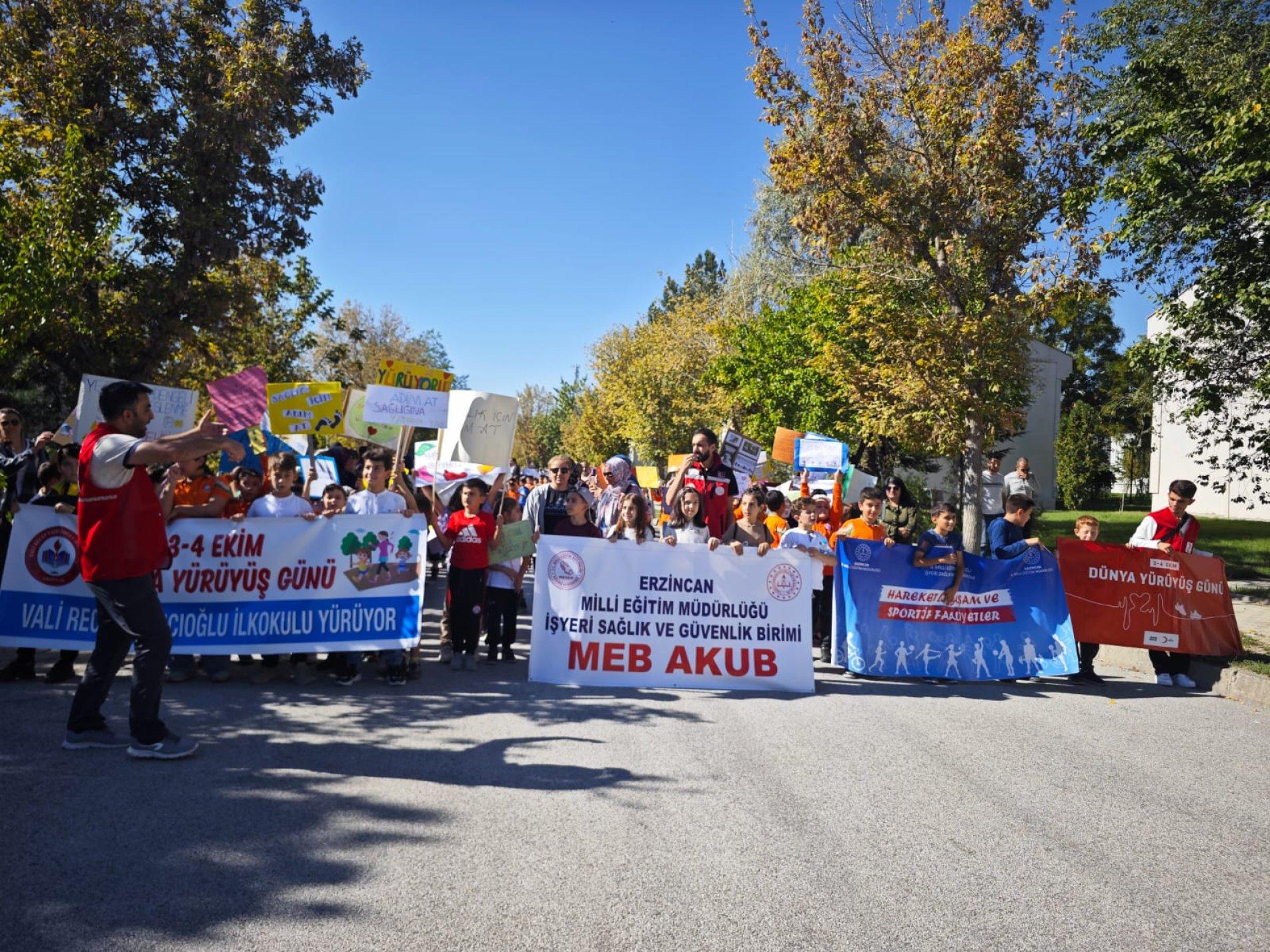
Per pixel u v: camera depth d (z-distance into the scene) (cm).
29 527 745
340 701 721
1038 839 468
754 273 4359
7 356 1238
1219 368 1562
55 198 1466
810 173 2067
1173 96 1400
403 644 784
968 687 873
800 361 2802
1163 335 1583
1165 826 493
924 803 515
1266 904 401
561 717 688
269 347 2938
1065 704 796
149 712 546
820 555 879
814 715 727
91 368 2072
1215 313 1466
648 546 850
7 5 2077
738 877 407
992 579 918
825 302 2464
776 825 472
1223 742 675
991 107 1967
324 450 1173
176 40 2216
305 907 367
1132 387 3575
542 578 842
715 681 837
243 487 855
